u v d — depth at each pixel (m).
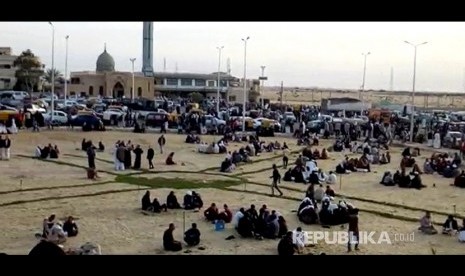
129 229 20.88
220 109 81.44
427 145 53.41
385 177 32.25
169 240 18.17
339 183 32.38
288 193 29.02
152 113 60.31
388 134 54.97
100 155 39.66
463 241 20.42
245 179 32.78
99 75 121.81
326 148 47.78
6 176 31.00
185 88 132.25
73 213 23.27
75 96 110.25
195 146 46.59
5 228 20.48
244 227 19.94
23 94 90.31
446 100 181.50
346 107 86.50
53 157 37.66
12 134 48.03
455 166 35.94
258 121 58.75
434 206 27.11
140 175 32.94
